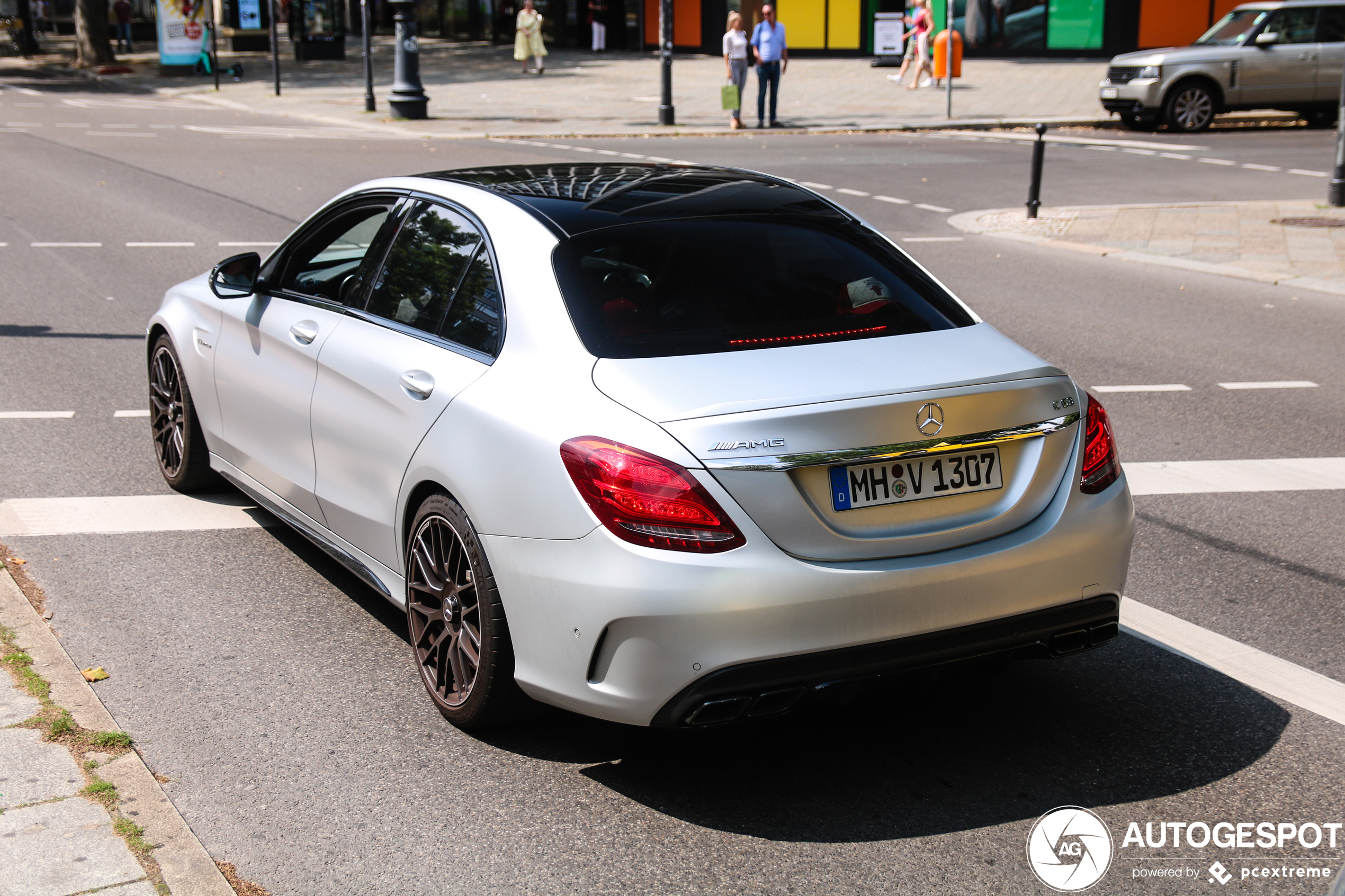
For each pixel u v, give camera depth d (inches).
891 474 133.9
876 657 131.3
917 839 132.6
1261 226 566.3
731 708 128.6
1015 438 139.6
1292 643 182.2
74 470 249.1
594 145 866.8
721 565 126.0
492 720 149.3
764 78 972.6
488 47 1790.1
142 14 2090.3
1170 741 153.6
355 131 950.4
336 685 165.2
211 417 218.2
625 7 1684.3
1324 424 295.9
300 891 122.9
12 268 450.3
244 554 209.3
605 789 142.1
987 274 476.1
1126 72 962.1
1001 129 989.2
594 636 130.3
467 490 143.0
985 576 135.2
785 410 130.0
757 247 160.2
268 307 198.5
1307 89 943.7
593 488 129.4
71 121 975.6
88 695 155.9
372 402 165.2
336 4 1621.6
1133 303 429.7
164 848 125.3
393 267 175.8
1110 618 146.4
